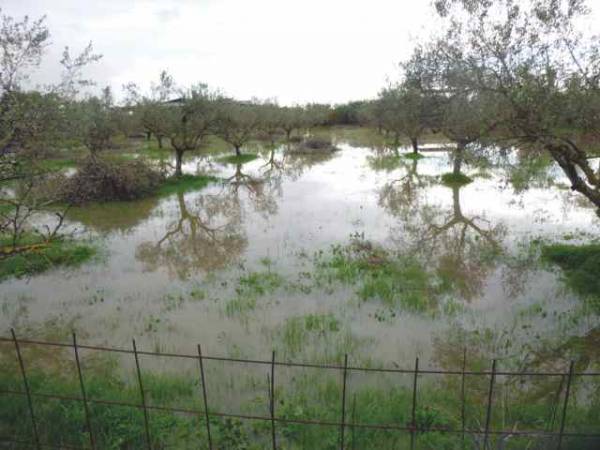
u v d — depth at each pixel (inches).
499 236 592.7
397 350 321.7
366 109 2053.4
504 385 274.5
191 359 313.4
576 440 208.5
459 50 427.2
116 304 413.4
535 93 342.6
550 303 394.0
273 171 1253.1
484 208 757.3
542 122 343.3
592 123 340.8
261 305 401.1
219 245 587.5
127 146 1658.5
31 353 327.0
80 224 699.4
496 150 394.6
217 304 407.2
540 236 581.9
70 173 907.4
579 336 336.8
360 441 218.2
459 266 488.1
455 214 721.6
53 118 283.3
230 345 333.4
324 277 459.2
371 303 400.8
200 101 1039.6
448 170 1162.6
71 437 223.0
